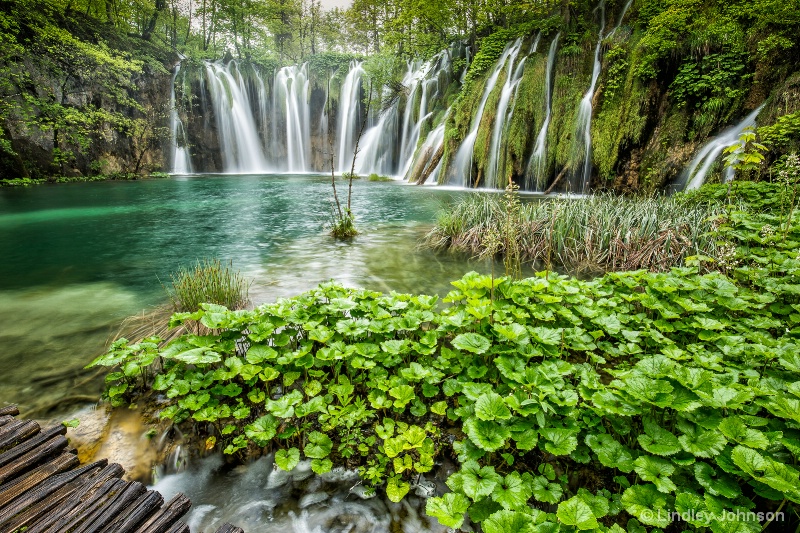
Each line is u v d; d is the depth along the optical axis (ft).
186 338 11.32
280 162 107.86
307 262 23.88
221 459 8.97
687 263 15.28
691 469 7.09
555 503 7.05
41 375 11.82
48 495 6.53
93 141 74.38
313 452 8.45
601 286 14.07
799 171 15.80
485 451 7.73
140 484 6.86
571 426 7.86
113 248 27.66
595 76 48.37
